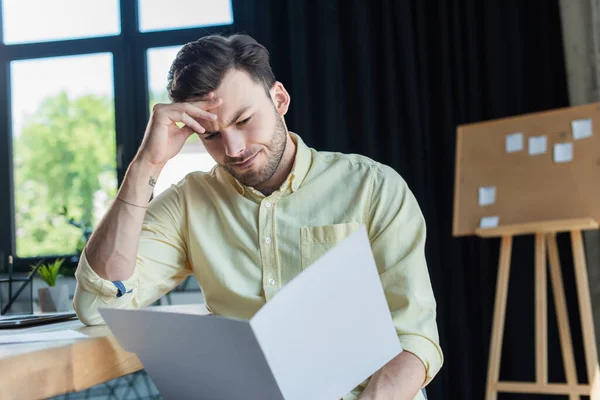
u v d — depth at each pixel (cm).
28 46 390
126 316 94
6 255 386
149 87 381
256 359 82
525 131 287
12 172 393
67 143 391
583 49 321
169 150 132
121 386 370
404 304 121
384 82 337
